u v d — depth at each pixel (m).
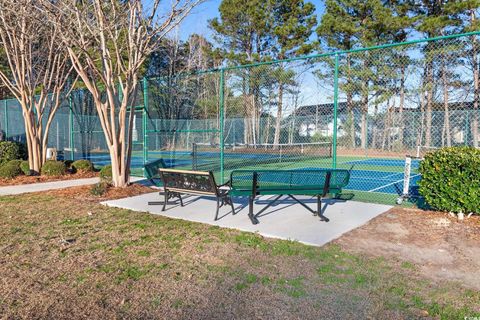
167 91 15.76
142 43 8.47
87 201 7.53
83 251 4.41
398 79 20.69
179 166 15.10
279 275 3.69
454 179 5.62
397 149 21.08
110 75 8.53
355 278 3.62
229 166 15.72
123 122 8.82
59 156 15.78
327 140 21.78
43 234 5.12
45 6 7.87
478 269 3.84
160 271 3.79
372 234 5.07
